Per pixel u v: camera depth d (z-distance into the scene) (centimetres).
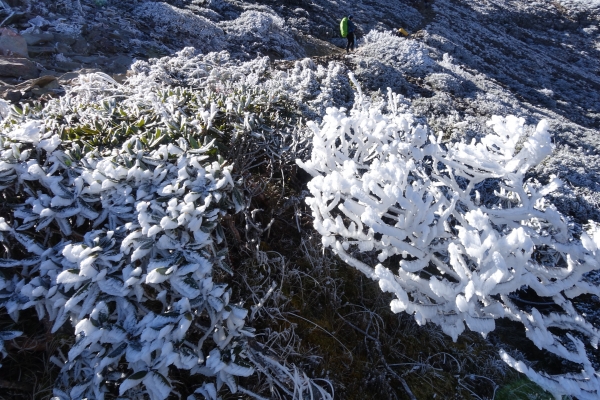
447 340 332
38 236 256
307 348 275
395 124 321
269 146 375
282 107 463
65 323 236
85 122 339
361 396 268
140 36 925
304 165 304
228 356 216
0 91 473
